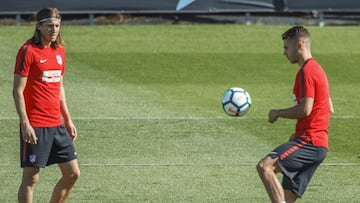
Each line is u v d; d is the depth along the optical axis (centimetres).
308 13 8219
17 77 2917
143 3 7969
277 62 7025
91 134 4725
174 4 8000
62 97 3095
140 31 7856
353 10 8062
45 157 2972
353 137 4738
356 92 6144
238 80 6512
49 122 2967
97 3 7950
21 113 2912
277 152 2845
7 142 4525
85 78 6388
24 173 3008
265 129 4900
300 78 2842
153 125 4962
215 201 3422
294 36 2891
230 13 8125
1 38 7444
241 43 7519
